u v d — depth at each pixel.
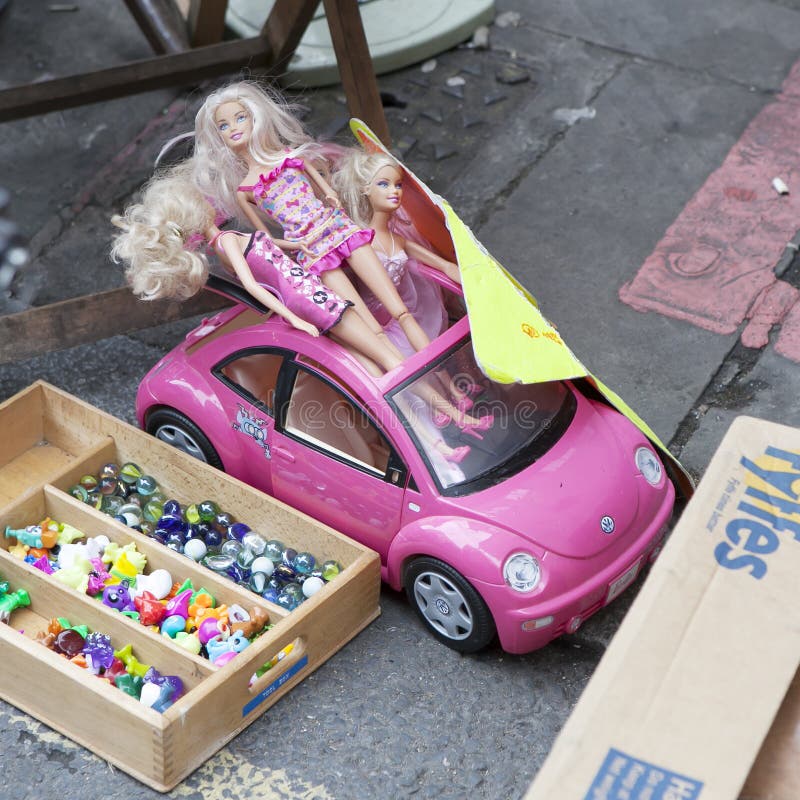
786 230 1.66
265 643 1.18
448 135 1.80
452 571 1.22
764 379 1.50
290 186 1.31
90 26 2.01
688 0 2.00
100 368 1.54
